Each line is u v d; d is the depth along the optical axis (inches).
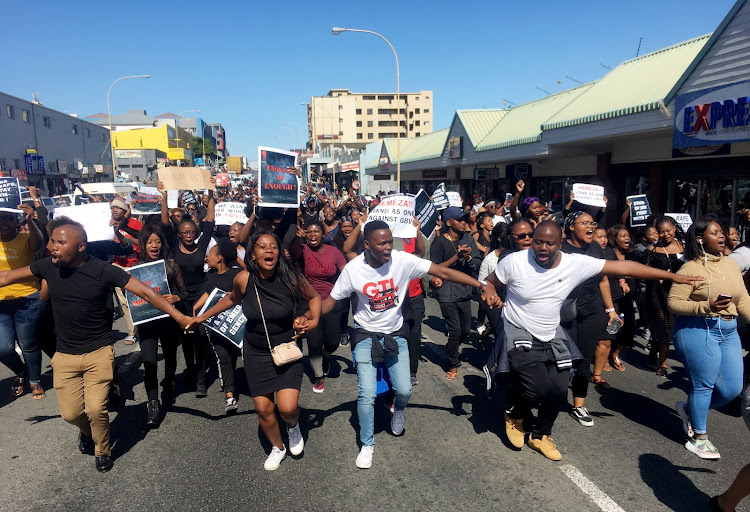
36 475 154.6
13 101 1424.7
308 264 212.5
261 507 136.6
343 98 4894.2
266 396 153.2
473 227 353.4
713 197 545.0
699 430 160.2
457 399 209.9
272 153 256.7
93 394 153.6
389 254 152.6
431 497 139.9
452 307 228.4
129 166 2509.8
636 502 135.9
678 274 151.3
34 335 210.8
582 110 606.2
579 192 321.7
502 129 925.2
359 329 162.9
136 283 156.9
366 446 158.6
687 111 433.4
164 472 155.3
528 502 136.8
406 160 1417.3
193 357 229.5
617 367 243.3
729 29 392.2
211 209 246.7
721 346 156.5
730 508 126.0
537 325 154.3
